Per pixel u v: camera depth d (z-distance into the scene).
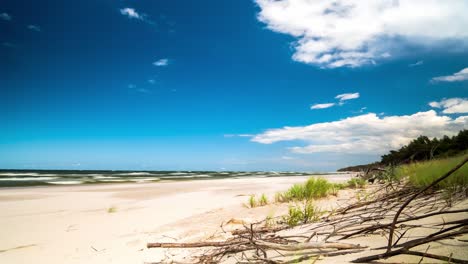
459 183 3.68
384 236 2.26
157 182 21.25
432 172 4.89
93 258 3.31
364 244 2.14
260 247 2.53
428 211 2.83
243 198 9.23
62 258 3.42
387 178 9.62
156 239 3.97
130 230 4.86
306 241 2.67
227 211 6.19
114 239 4.20
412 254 1.56
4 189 14.27
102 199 10.10
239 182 21.00
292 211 4.32
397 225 2.47
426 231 2.12
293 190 7.66
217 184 18.41
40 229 5.19
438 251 1.62
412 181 5.70
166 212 6.78
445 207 2.84
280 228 3.68
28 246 4.04
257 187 15.14
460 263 1.37
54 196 11.14
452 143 18.80
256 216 5.16
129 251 3.46
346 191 8.66
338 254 2.00
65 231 4.99
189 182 21.20
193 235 4.05
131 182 21.17
